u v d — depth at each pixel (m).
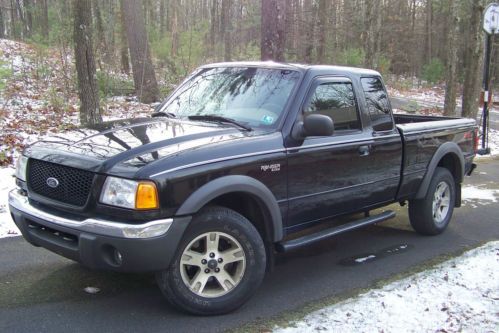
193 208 3.63
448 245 5.93
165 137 4.01
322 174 4.61
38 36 16.36
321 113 4.70
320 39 20.16
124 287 4.40
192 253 3.81
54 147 4.02
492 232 6.50
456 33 15.05
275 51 9.77
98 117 9.81
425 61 43.69
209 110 4.79
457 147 6.43
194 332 3.68
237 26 23.14
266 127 4.37
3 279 4.51
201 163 3.71
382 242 6.01
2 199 6.75
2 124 10.68
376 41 25.95
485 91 12.59
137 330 3.69
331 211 4.84
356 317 3.94
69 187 3.75
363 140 5.02
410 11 44.12
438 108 22.30
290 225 4.48
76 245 3.70
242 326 3.78
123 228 3.45
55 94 13.57
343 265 5.20
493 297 4.35
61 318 3.83
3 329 3.63
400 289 4.50
